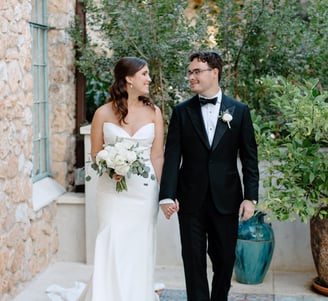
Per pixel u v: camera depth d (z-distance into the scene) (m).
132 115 3.99
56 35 5.78
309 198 4.77
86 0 5.83
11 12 4.56
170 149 3.92
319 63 5.79
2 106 4.41
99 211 4.04
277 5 5.79
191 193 3.87
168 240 5.58
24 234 4.91
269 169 4.75
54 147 5.88
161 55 5.61
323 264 4.82
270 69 5.85
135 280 3.95
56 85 5.82
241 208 3.89
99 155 3.80
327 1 5.74
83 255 5.75
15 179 4.70
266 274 5.38
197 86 3.86
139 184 3.98
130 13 5.63
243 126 3.88
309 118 4.26
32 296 4.79
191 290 3.94
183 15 5.79
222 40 5.84
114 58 5.82
